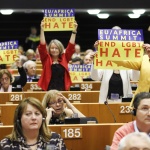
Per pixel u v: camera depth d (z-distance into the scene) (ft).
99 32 53.72
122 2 140.97
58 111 50.93
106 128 46.65
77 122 48.37
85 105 61.41
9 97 69.36
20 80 79.00
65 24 72.64
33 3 139.64
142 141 27.04
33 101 38.17
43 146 38.17
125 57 53.57
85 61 102.94
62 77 72.79
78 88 75.46
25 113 37.99
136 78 62.23
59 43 72.74
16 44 70.64
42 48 72.18
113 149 37.93
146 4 141.18
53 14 72.43
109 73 63.87
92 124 46.62
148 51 52.90
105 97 63.77
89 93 71.46
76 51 130.62
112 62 54.44
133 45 53.47
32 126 37.86
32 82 83.97
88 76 92.99
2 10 139.85
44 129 38.65
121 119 61.16
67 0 139.64
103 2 140.67
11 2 139.74
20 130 38.40
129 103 60.95
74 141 46.55
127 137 27.48
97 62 54.39
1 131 45.47
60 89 72.38
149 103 37.93
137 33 53.57
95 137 46.65
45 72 72.54
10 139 38.19
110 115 61.31
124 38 53.57
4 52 70.69
